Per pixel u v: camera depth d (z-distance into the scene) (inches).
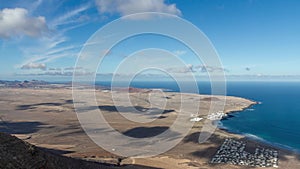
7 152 1128.2
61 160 1366.9
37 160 1203.9
